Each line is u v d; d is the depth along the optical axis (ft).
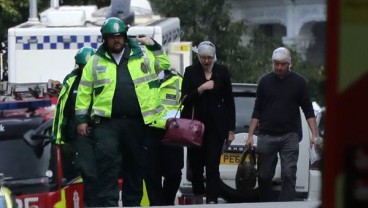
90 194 88.84
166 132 91.40
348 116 23.73
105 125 85.61
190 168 102.22
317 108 146.82
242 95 121.70
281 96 103.19
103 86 85.05
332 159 23.79
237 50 268.62
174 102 96.12
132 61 85.66
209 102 97.45
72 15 148.46
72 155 98.99
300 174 116.26
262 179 105.81
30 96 115.24
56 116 93.30
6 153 98.02
